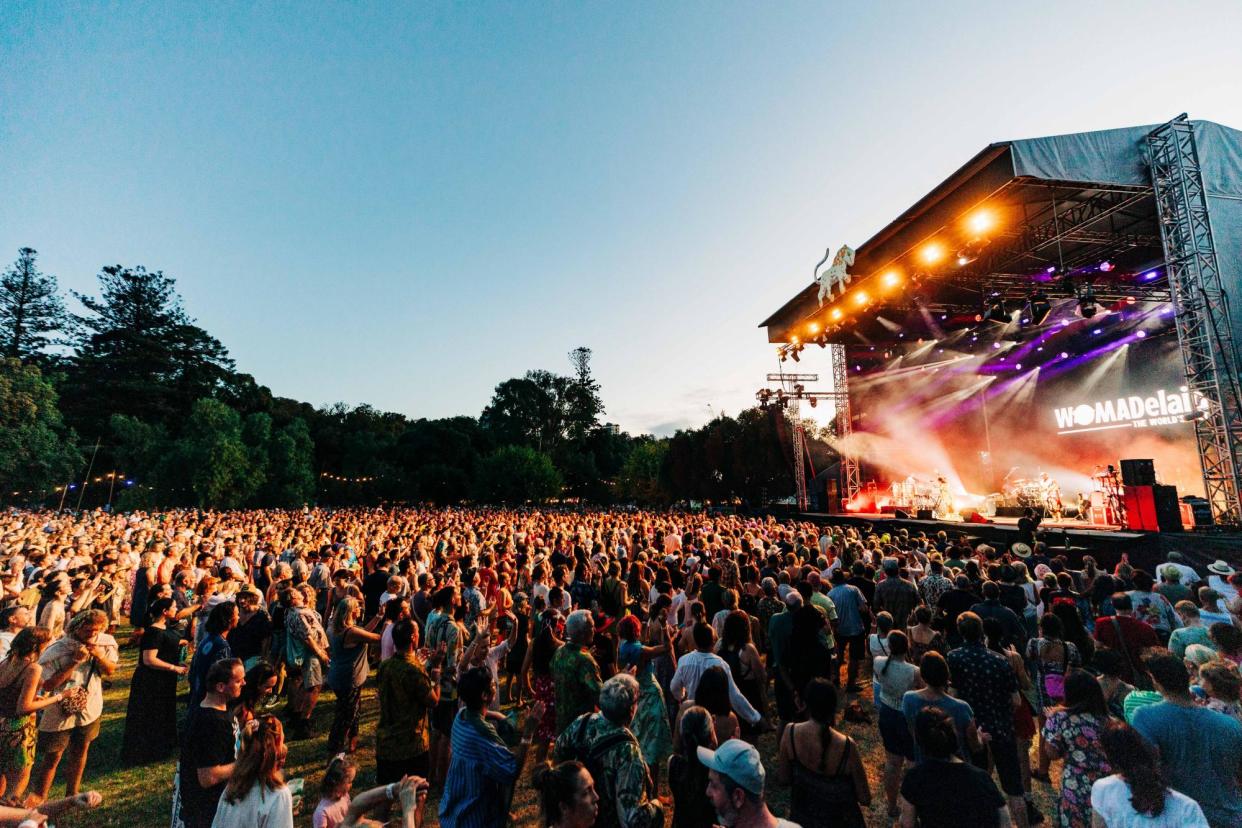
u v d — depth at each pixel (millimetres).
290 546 14023
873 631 7391
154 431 51031
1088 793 3105
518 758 3330
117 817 4684
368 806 2615
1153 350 18891
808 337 23219
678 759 2842
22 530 18125
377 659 8367
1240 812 2740
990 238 15352
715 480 39312
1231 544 10836
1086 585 7969
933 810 2559
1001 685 3980
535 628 6793
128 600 12617
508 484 56312
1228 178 12344
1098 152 12156
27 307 58844
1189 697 2971
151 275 64375
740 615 4891
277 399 79125
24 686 4211
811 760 2889
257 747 2721
